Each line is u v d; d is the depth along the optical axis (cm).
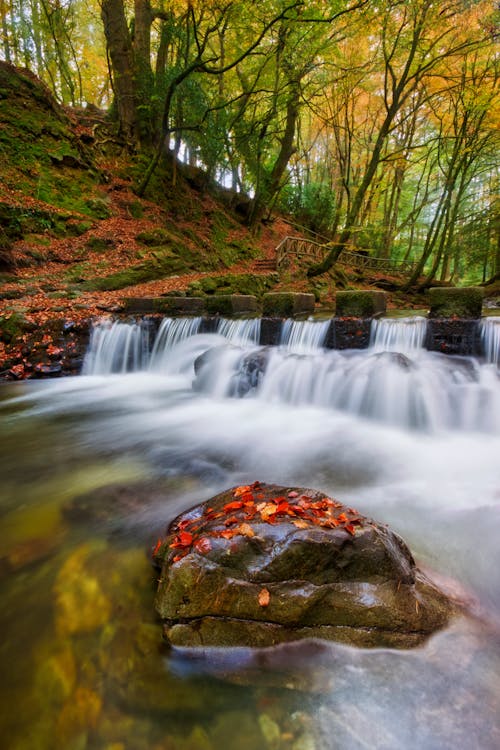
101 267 1212
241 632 184
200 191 2030
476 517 303
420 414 502
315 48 1353
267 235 2200
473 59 1312
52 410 616
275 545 198
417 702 158
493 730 147
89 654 181
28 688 167
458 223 2270
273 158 2441
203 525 230
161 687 167
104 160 1689
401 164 1847
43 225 1247
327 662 176
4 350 790
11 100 1445
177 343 882
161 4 1432
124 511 312
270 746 144
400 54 1212
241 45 1617
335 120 2012
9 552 256
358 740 145
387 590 194
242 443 475
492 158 1819
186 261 1460
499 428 466
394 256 3102
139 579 229
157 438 494
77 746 147
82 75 2500
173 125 1845
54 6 1856
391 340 677
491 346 578
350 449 451
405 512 311
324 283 1606
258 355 661
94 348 844
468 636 188
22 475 387
